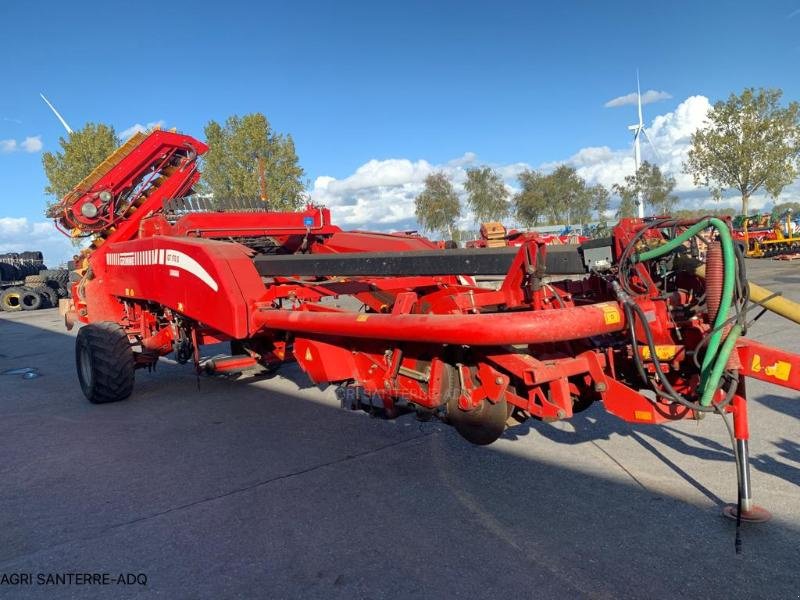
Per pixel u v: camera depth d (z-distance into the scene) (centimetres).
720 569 318
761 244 2656
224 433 599
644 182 4959
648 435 520
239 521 402
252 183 3316
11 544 382
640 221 380
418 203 5778
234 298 516
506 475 455
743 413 363
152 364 790
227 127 3488
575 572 322
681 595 297
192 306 575
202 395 765
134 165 854
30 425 664
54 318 2186
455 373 408
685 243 392
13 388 888
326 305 559
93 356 715
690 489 412
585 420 569
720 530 357
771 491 401
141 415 683
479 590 311
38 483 486
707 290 337
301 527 390
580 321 331
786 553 329
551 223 6053
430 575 327
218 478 480
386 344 440
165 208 755
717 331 325
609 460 471
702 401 329
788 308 342
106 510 429
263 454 532
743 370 354
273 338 567
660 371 338
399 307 397
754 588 300
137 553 365
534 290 381
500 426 402
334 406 680
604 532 363
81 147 3288
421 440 546
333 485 455
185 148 902
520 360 356
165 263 620
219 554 360
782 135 3198
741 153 3228
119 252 753
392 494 433
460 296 434
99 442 589
